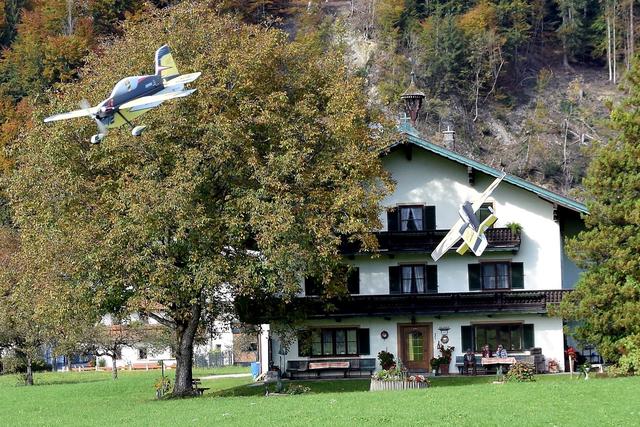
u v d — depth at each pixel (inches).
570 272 2753.4
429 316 2674.7
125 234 2016.5
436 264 2711.6
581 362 2672.2
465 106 7293.3
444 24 7534.5
